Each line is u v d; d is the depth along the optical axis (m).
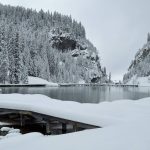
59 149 5.47
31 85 79.94
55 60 123.06
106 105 14.38
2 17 186.25
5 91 49.22
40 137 7.31
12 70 74.56
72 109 13.41
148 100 15.88
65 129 14.15
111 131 6.90
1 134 13.48
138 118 10.12
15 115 16.80
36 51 103.25
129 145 5.38
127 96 50.59
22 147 5.92
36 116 14.65
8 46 75.31
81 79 177.50
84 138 6.24
